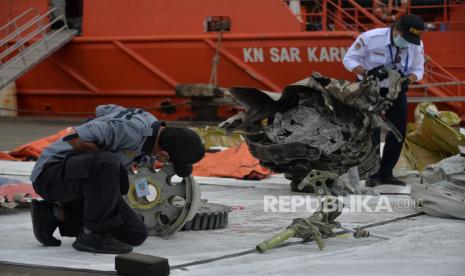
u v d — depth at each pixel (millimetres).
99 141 7855
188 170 8078
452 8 30328
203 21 31156
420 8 29500
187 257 8055
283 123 12656
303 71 30094
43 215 8492
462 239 9188
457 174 11609
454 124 17766
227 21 30859
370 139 12523
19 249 8461
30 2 33188
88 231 8320
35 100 34656
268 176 15953
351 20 32219
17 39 33219
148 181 9016
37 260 7848
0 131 28359
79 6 34750
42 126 30703
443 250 8555
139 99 32625
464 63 28672
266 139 12914
